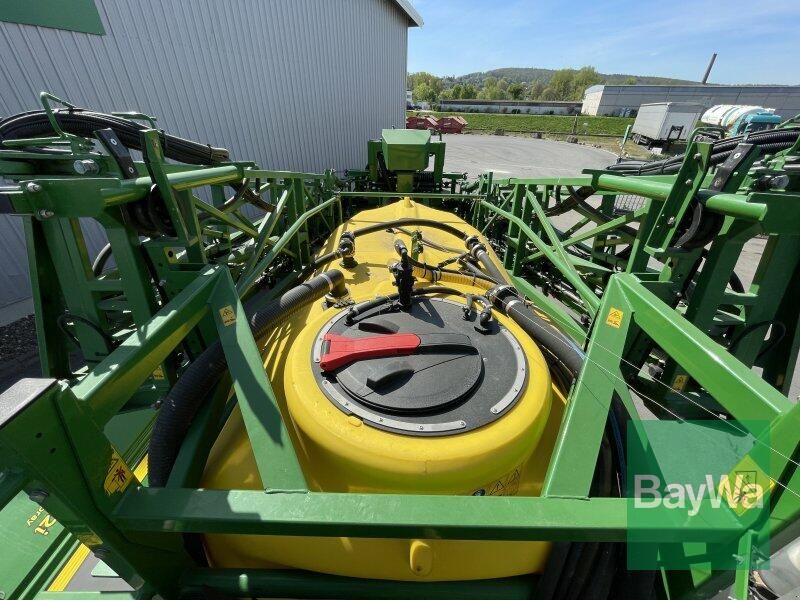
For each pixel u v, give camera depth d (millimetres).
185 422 1270
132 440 1824
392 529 824
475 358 1199
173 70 5402
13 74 3840
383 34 11922
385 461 956
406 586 1016
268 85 7242
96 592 978
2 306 4082
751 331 1721
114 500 849
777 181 1330
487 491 1017
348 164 10766
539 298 2797
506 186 4223
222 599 981
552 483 948
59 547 1338
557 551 1034
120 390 977
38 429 679
